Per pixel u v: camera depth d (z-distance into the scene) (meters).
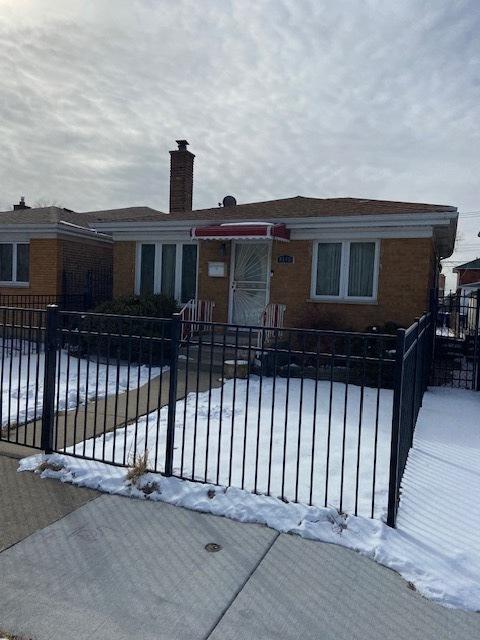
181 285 14.01
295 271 12.43
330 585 3.18
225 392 8.45
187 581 3.17
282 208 13.60
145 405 7.43
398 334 3.99
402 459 4.70
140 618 2.83
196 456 5.34
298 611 2.92
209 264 13.45
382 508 4.21
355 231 11.70
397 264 11.33
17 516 3.96
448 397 9.11
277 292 12.64
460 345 11.91
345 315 11.91
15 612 2.85
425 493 4.61
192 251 13.90
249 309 13.25
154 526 3.86
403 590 3.16
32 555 3.42
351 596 3.08
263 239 12.41
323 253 12.22
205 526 3.88
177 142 18.58
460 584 3.21
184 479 4.61
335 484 4.73
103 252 17.08
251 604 2.97
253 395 8.30
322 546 3.63
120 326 5.06
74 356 11.62
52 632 2.70
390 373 9.62
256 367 10.21
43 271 15.30
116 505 4.20
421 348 7.54
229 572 3.28
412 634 2.77
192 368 10.37
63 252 15.41
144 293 13.28
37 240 15.34
